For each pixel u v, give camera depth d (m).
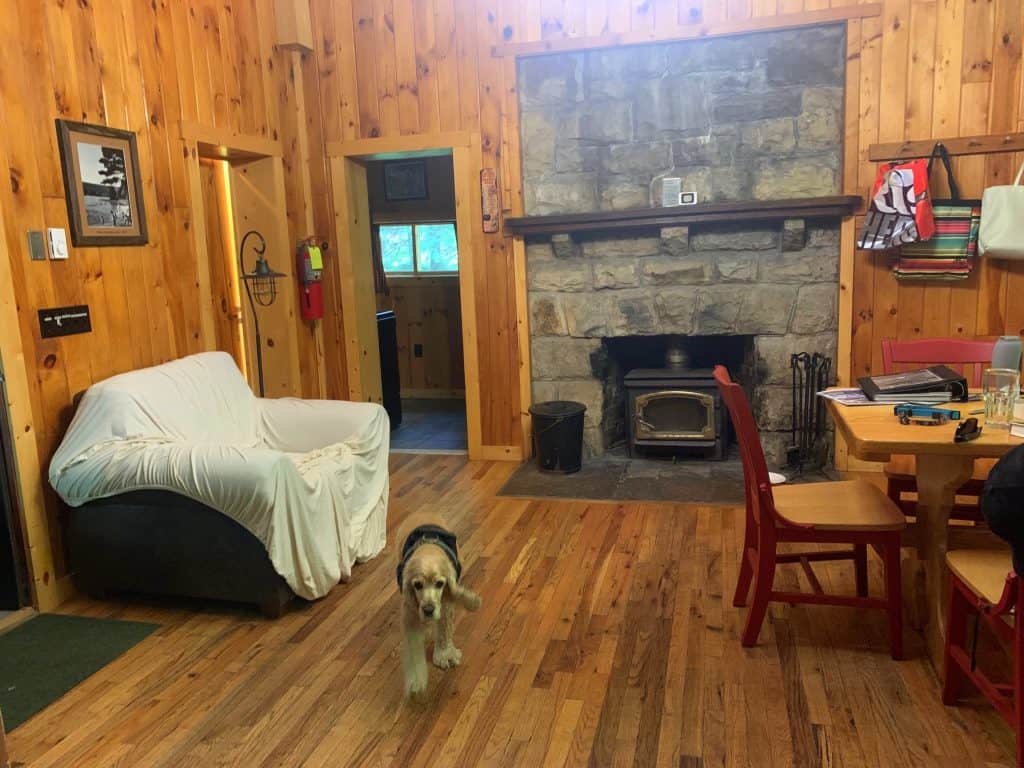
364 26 4.64
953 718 2.09
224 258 4.65
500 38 4.44
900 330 4.16
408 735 2.11
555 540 3.48
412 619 2.19
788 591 2.88
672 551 3.30
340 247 4.91
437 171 6.53
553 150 4.49
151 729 2.17
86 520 2.92
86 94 3.21
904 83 3.95
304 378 4.86
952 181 3.94
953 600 2.10
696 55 4.21
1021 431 2.08
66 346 3.10
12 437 2.86
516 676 2.38
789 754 1.97
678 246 4.32
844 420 2.31
